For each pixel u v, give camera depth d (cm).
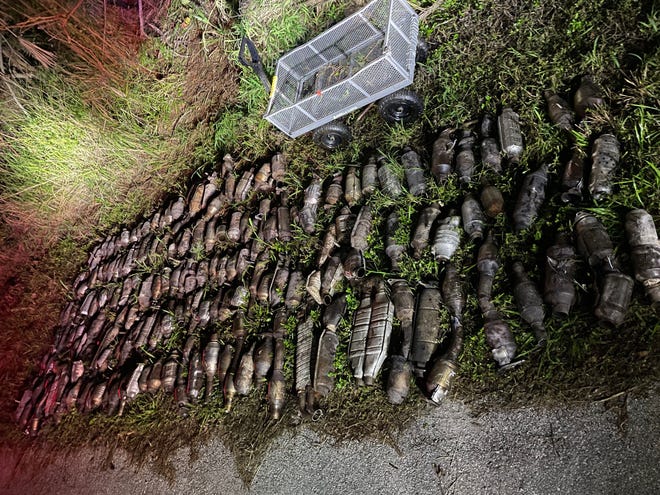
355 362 338
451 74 402
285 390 383
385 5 382
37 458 557
